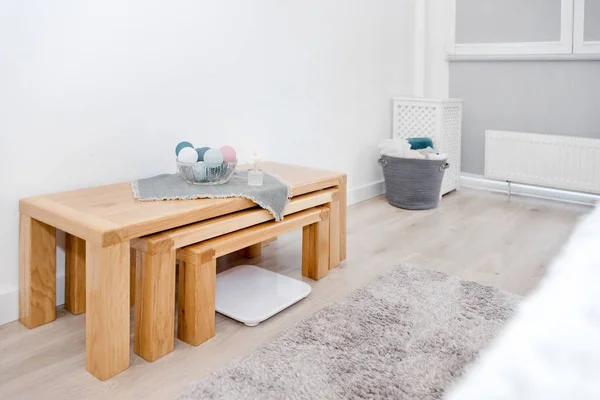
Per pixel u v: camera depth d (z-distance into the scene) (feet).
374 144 11.16
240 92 7.72
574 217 9.71
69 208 4.83
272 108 8.35
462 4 11.71
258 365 4.47
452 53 12.05
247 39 7.70
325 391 4.10
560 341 4.73
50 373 4.42
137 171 6.47
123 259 4.33
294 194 5.99
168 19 6.54
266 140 8.32
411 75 12.17
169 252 4.64
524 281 6.47
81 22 5.65
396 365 4.48
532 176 11.21
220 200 5.22
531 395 3.83
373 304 5.68
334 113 9.80
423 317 5.38
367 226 9.00
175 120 6.82
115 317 4.33
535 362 4.36
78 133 5.80
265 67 8.09
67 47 5.56
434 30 12.22
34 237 5.12
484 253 7.58
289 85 8.63
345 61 9.89
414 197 10.09
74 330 5.22
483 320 5.30
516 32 11.10
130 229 4.34
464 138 12.34
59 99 5.57
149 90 6.45
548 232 8.69
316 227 6.39
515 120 11.51
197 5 6.87
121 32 6.04
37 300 5.24
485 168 11.90
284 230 5.84
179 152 5.84
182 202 5.12
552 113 11.01
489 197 11.38
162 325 4.66
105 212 4.71
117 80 6.09
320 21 9.12
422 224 9.15
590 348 4.57
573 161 10.61
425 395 4.04
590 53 10.23
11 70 5.15
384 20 10.88
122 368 4.45
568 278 6.54
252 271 6.60
